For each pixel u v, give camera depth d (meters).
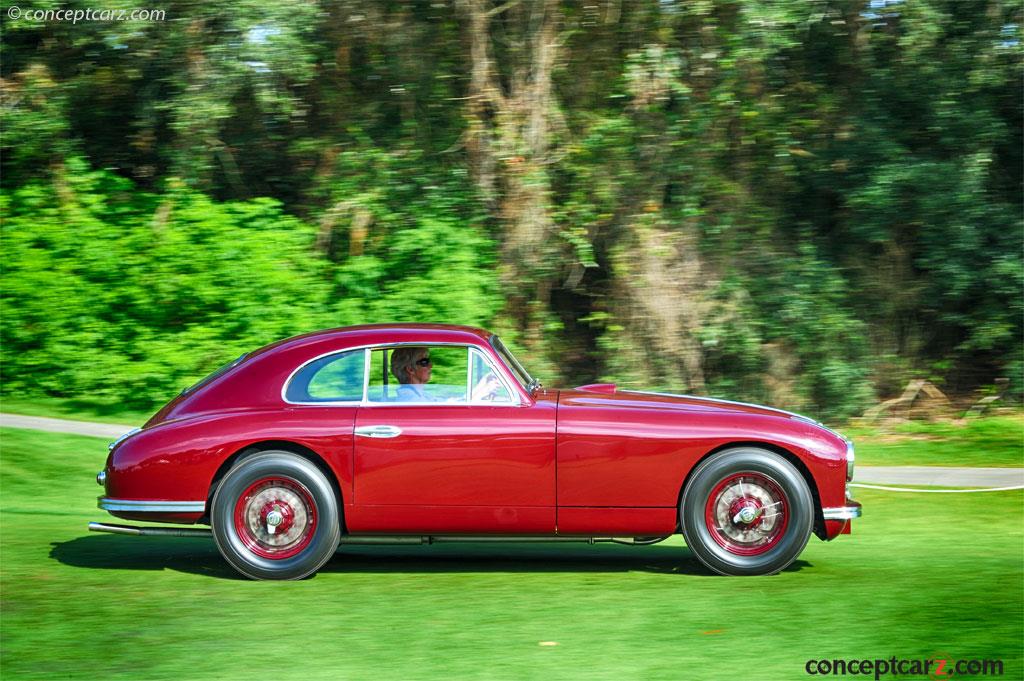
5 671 4.59
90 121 15.55
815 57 15.03
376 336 6.65
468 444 6.35
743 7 13.14
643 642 4.98
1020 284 14.46
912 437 13.67
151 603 5.81
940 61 14.29
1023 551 7.32
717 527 6.41
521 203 14.11
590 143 14.08
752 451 6.39
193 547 7.50
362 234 14.23
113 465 6.50
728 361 15.07
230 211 14.33
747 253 14.93
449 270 13.61
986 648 4.84
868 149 14.60
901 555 7.16
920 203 14.35
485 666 4.62
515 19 14.31
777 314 14.67
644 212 14.43
